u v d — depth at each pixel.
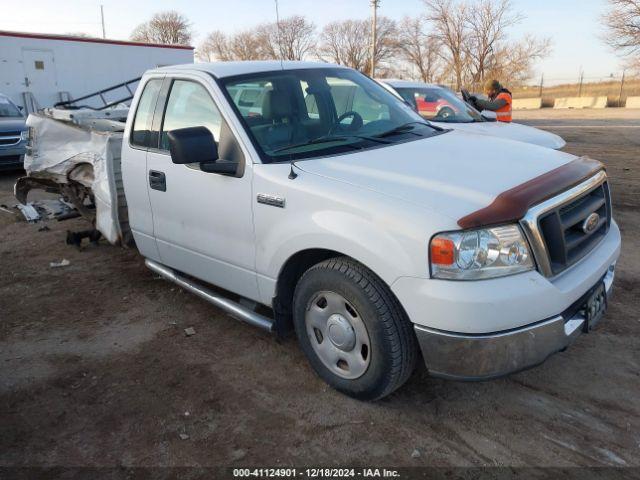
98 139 5.14
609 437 2.83
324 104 3.87
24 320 4.40
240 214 3.39
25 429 3.08
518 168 3.08
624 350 3.62
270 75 3.83
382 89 4.48
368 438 2.90
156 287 4.96
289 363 3.63
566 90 44.44
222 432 2.99
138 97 4.25
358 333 2.97
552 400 3.15
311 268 3.11
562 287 2.70
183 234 3.93
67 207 6.73
